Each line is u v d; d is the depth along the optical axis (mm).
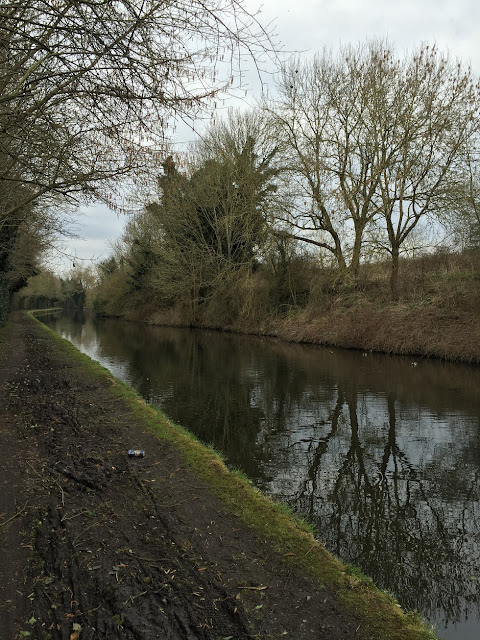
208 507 4566
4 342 20828
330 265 25484
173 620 2928
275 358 18781
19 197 9508
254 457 7340
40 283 68312
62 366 14148
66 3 4602
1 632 2799
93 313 63375
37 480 5141
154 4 4379
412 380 13766
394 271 22672
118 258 49906
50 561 3564
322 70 23516
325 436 8477
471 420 9492
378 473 6781
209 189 29016
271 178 25719
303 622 2955
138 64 4738
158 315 42219
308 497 5957
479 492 6176
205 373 15055
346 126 22672
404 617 3094
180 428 7660
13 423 7496
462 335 17359
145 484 5090
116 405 8820
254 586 3311
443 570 4418
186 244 31656
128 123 5426
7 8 4527
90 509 4465
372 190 21984
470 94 19484
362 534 5070
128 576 3381
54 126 5488
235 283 29547
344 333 21891
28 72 4883
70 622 2900
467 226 20453
